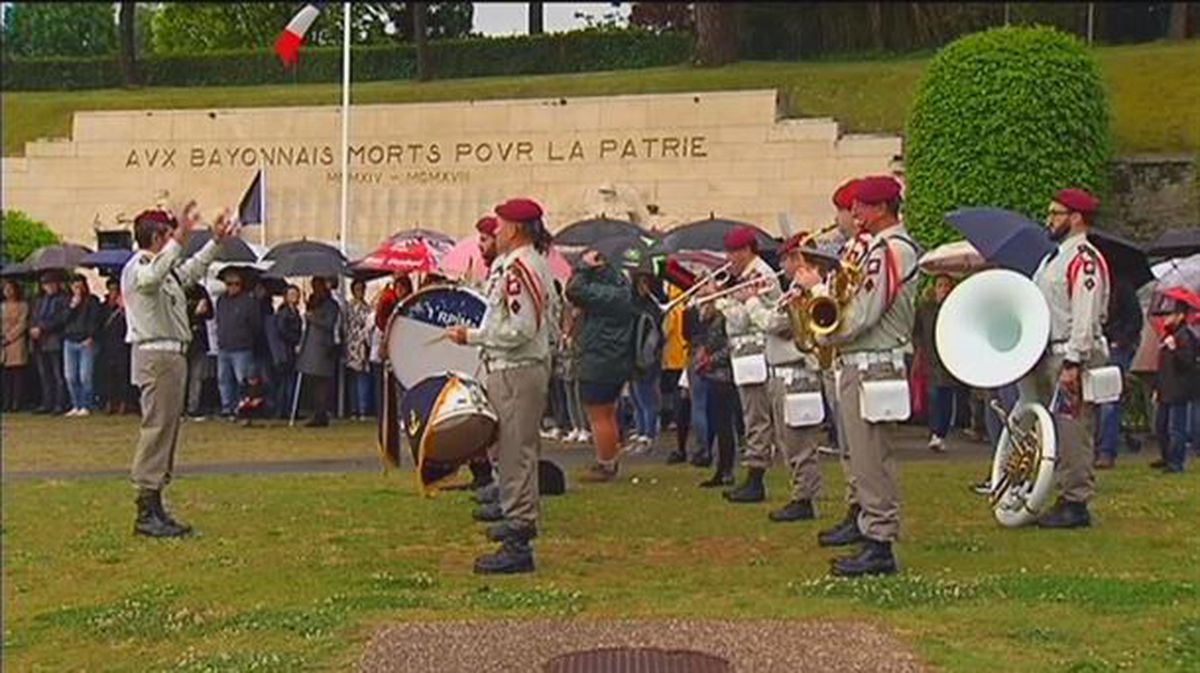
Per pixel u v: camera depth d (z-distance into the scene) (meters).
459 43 47.50
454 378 13.25
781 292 16.86
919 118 28.81
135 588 12.84
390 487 19.06
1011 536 14.79
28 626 11.51
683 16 49.66
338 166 39.97
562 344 19.97
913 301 12.49
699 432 21.34
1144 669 9.49
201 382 29.52
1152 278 20.77
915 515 16.33
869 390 12.34
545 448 23.92
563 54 47.25
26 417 29.89
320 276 27.80
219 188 40.69
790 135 37.16
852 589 11.97
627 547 14.49
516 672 9.55
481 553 14.27
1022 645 10.11
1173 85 32.44
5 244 38.81
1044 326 14.84
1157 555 13.69
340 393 29.25
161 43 63.81
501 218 13.11
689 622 10.84
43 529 15.91
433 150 39.41
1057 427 15.21
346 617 11.23
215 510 17.08
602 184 38.28
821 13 46.50
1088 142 27.86
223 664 9.91
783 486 18.88
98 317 30.19
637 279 22.75
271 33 57.28
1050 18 42.78
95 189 41.53
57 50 79.44
